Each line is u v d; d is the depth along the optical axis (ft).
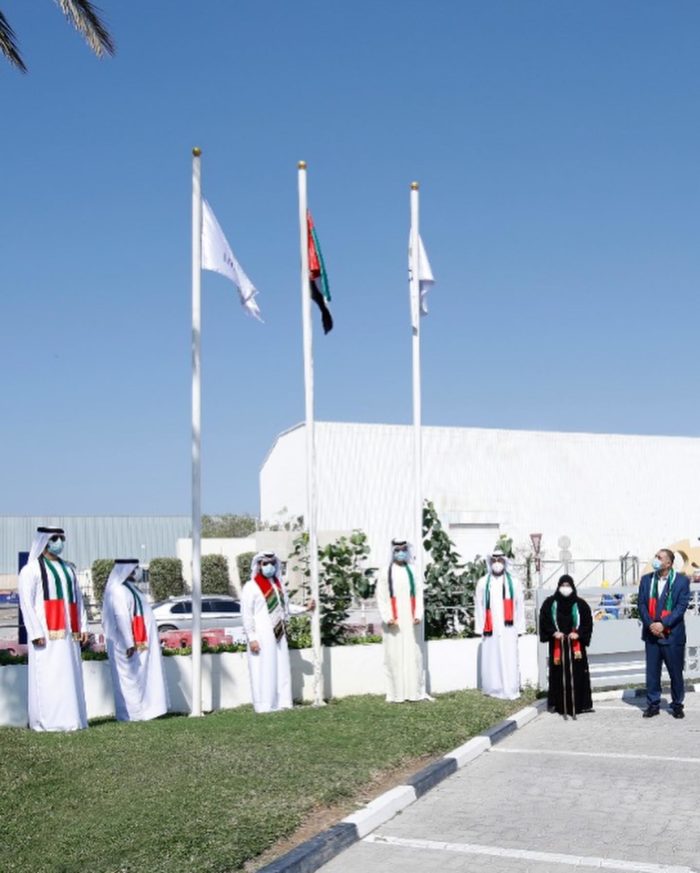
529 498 145.89
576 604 43.32
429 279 48.47
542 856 22.59
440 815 26.40
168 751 31.81
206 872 20.67
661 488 155.53
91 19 43.09
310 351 44.09
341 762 30.83
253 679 41.73
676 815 25.70
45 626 36.06
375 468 136.67
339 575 48.80
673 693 41.19
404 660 43.88
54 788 27.09
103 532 157.58
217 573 127.13
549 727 39.81
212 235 42.70
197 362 41.98
